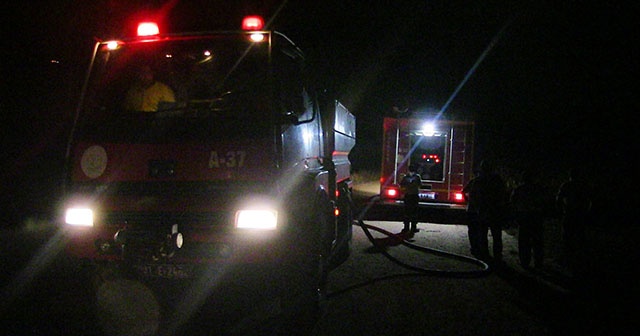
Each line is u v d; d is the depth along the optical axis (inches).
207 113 201.5
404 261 360.2
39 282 268.5
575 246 363.9
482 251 378.3
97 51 219.5
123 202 200.7
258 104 199.6
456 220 595.5
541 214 350.9
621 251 398.9
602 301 277.7
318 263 227.9
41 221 459.8
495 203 366.0
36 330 205.9
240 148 195.9
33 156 478.3
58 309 230.4
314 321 222.8
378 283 299.6
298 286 214.1
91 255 204.7
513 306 264.4
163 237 193.6
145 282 216.5
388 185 579.5
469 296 279.9
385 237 461.7
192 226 196.7
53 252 282.0
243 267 195.8
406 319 237.3
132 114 207.3
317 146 271.6
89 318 220.2
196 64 213.0
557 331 229.6
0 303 237.0
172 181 197.8
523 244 352.8
